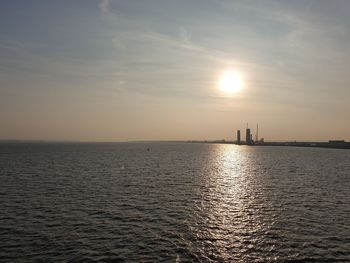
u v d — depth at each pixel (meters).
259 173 76.62
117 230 29.95
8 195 45.97
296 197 45.69
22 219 33.38
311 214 36.03
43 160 112.69
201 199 44.06
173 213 36.34
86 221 32.81
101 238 27.69
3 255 23.86
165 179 64.38
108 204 40.62
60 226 31.02
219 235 28.67
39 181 60.16
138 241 27.05
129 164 99.12
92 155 149.00
